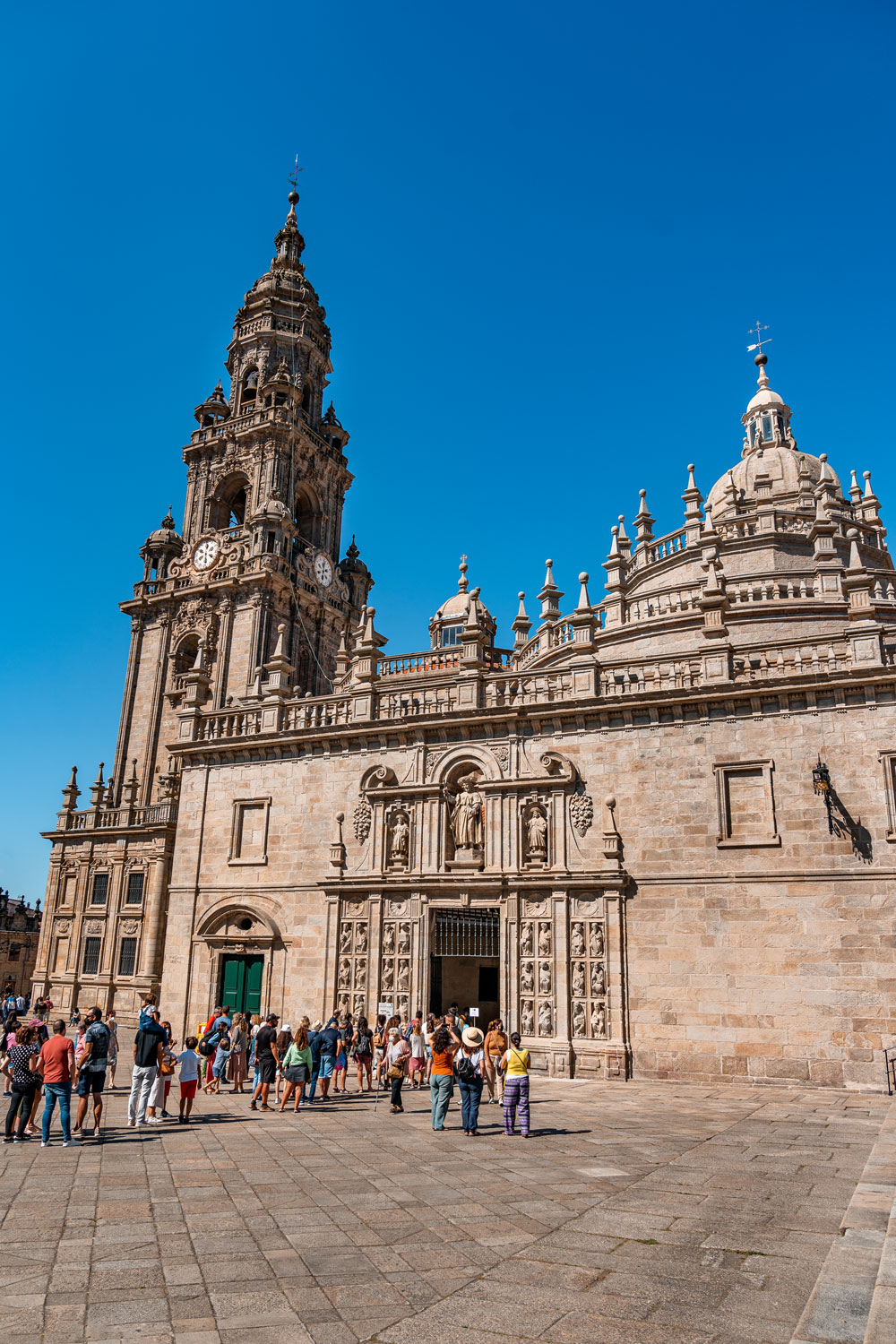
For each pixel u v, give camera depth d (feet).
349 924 104.47
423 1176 45.16
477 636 107.24
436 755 104.94
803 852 84.23
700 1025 84.58
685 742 91.76
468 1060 58.70
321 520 226.38
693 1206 37.76
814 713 86.99
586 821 94.27
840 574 119.44
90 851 172.45
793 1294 27.55
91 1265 32.04
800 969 82.02
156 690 199.41
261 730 117.70
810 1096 75.15
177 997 112.68
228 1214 38.52
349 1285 29.81
